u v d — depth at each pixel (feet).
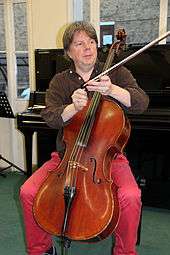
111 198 4.40
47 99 5.58
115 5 14.03
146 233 7.06
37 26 10.28
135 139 8.25
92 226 4.27
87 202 4.45
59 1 9.90
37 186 5.11
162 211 8.20
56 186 4.76
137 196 4.72
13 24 10.95
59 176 4.83
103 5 14.16
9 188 9.89
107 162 4.83
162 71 7.84
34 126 8.20
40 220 4.60
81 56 5.13
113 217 4.33
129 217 4.71
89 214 4.36
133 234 4.80
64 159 4.96
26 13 10.60
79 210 4.43
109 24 10.74
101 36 10.88
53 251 5.56
